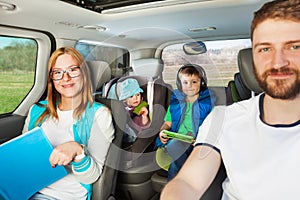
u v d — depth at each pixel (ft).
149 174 5.47
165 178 4.82
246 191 2.94
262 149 2.94
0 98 6.68
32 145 4.00
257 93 3.51
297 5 2.43
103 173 4.60
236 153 3.08
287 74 2.57
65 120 4.71
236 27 7.11
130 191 5.62
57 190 4.49
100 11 5.64
